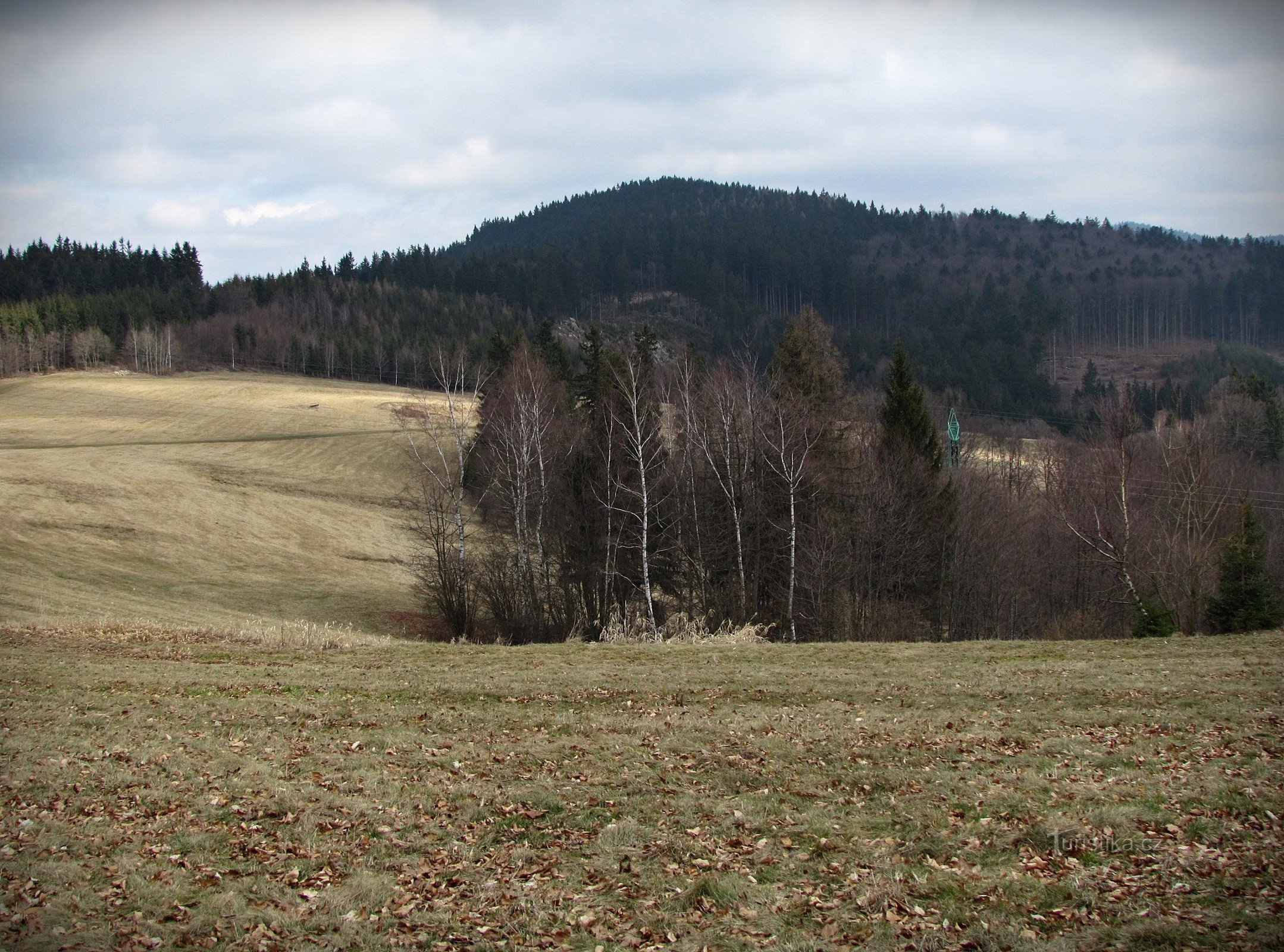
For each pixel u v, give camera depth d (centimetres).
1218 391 7612
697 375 4559
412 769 1402
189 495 6581
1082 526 4562
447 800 1262
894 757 1373
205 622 3747
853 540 4078
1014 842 1041
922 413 4344
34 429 9144
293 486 7256
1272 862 935
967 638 4566
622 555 4150
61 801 1262
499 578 4119
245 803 1258
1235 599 2858
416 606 4759
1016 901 905
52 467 6800
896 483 4097
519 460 4097
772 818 1157
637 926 907
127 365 14838
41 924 913
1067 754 1341
